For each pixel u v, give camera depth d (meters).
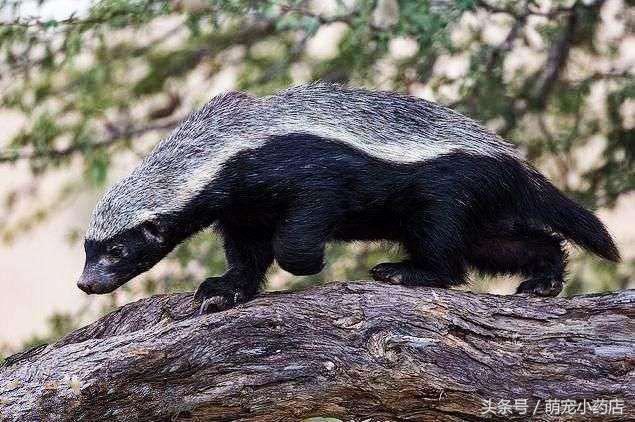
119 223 10.18
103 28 13.71
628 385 9.70
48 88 15.32
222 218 10.68
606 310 9.97
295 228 10.27
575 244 11.25
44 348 10.37
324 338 9.73
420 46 13.59
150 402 9.55
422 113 10.73
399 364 9.64
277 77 15.18
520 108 15.32
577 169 16.05
